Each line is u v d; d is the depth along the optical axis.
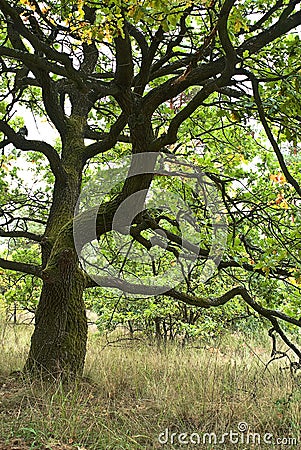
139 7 4.39
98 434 5.48
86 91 6.15
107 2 4.62
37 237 8.41
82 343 7.86
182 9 4.70
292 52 4.98
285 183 8.25
